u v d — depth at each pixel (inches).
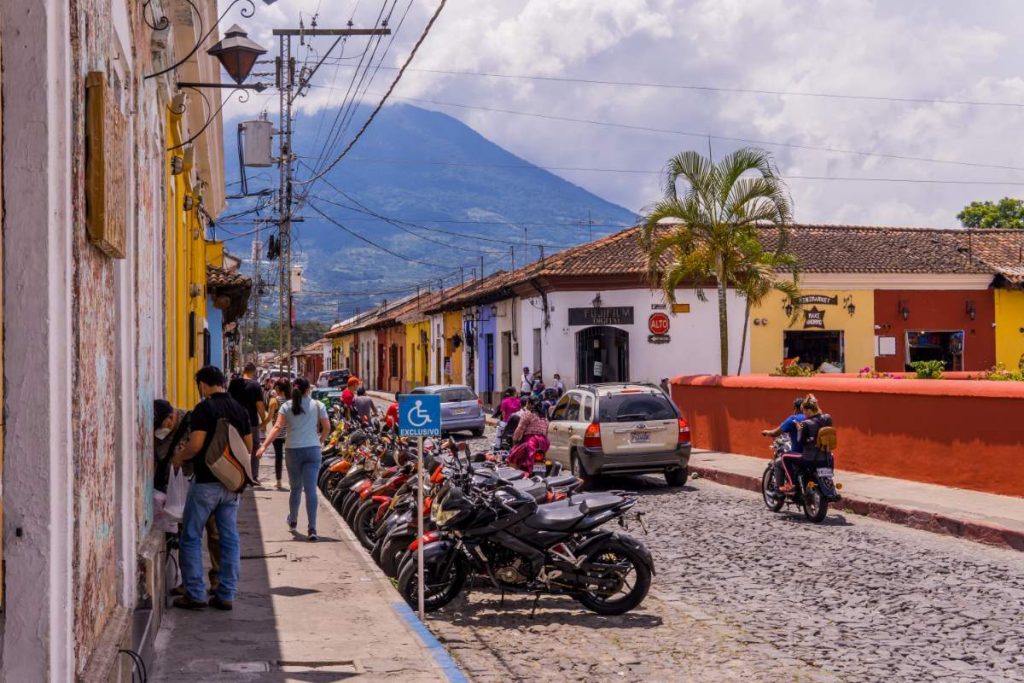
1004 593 388.5
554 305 1407.5
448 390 1314.0
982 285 1440.7
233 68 472.1
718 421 961.5
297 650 300.8
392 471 524.4
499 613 378.0
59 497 155.3
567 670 303.0
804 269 1381.6
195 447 339.0
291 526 518.6
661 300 1382.9
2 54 150.1
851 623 349.1
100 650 195.0
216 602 350.3
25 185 150.9
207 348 905.5
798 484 592.4
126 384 250.2
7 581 149.3
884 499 603.8
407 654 298.2
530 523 368.8
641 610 377.4
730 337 1395.2
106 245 195.3
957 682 280.4
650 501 682.2
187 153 557.6
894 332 1419.8
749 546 502.6
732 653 316.5
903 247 1520.7
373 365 3223.4
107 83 206.8
